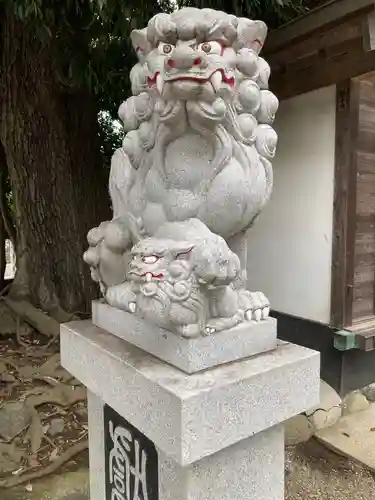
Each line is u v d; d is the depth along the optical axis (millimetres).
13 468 2408
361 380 3207
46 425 2744
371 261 3176
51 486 2295
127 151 1537
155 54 1349
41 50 3861
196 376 1182
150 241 1261
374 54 2631
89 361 1507
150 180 1447
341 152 2943
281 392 1287
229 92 1293
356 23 2689
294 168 3352
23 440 2633
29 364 3434
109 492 1629
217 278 1175
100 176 4570
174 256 1190
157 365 1263
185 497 1210
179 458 1072
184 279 1159
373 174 3104
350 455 2547
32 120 4027
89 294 4277
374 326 3084
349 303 3039
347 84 2857
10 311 4059
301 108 3271
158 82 1306
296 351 1399
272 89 3443
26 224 4176
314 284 3244
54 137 4129
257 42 1431
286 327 3459
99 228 1613
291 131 3363
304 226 3295
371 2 2445
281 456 1455
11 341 3916
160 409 1133
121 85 3686
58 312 4035
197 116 1279
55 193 4180
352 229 3002
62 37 3311
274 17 3336
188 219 1339
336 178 3000
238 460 1318
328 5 2723
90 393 1731
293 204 3375
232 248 1486
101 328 1657
